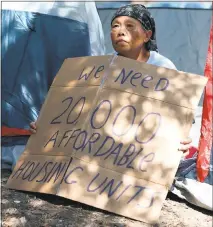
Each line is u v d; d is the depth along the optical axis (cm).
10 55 427
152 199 317
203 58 472
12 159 415
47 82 434
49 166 339
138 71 342
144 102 334
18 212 324
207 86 378
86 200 321
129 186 321
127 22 351
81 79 353
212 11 473
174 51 477
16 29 429
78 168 329
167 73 338
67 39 438
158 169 321
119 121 333
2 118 426
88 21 445
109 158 328
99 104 339
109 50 487
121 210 317
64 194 325
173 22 479
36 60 430
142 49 360
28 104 429
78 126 339
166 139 325
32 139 355
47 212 326
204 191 362
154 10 484
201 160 371
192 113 328
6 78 427
